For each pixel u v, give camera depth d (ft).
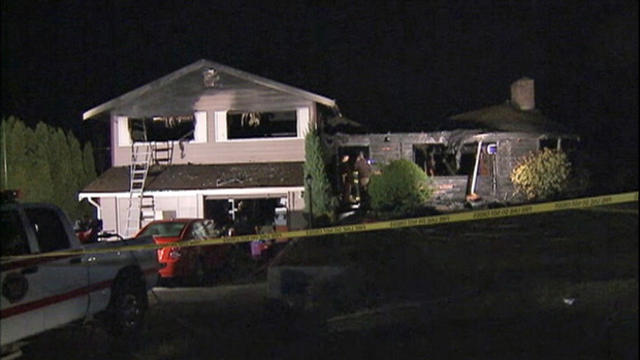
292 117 90.84
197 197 83.41
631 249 39.27
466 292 33.09
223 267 60.08
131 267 34.09
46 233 29.09
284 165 84.94
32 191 78.74
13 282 25.88
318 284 38.88
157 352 30.14
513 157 81.51
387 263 39.58
